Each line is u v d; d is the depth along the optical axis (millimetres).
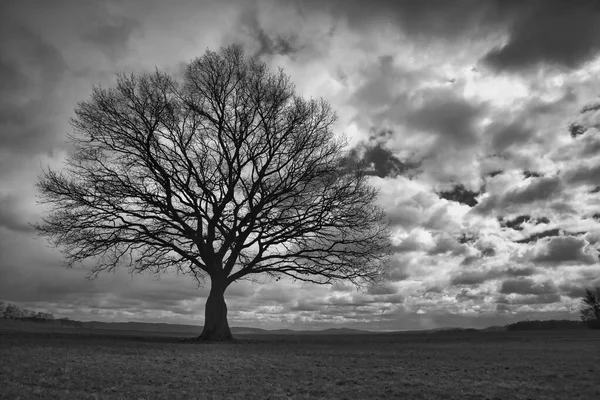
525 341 23062
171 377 10109
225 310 24984
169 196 25344
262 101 26359
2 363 11258
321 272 25750
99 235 24453
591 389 8984
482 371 11508
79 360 12305
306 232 25719
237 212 25703
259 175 25734
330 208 25516
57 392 8164
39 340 18359
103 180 24484
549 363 12891
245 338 26984
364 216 26219
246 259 26516
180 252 25156
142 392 8422
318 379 10305
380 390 9070
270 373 11102
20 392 8047
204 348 17969
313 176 25891
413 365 12812
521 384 9586
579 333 31438
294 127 26344
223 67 26641
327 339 26984
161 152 25547
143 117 25125
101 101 24844
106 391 8477
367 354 16078
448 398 8383
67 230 23875
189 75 26516
